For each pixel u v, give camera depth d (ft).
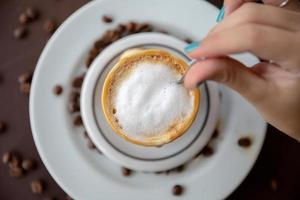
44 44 1.01
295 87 0.72
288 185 0.96
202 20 0.94
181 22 0.95
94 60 0.93
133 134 0.84
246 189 0.96
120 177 0.91
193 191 0.90
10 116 0.99
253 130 0.91
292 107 0.74
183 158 0.89
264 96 0.73
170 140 0.83
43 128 0.91
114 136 0.89
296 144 0.97
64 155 0.91
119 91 0.85
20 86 1.00
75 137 0.92
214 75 0.68
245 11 0.64
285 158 0.96
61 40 0.93
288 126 0.79
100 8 0.94
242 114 0.92
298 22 0.64
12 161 0.97
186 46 0.90
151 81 0.84
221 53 0.65
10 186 0.97
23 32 1.00
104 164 0.92
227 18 0.66
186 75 0.73
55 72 0.93
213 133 0.92
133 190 0.90
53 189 0.97
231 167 0.90
